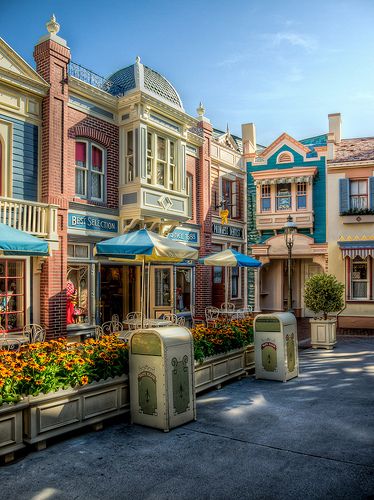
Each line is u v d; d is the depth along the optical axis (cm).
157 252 912
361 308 1920
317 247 2028
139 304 1583
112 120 1395
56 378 596
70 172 1264
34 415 571
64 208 1212
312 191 2059
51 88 1193
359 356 1262
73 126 1272
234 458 558
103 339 814
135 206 1366
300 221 2064
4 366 586
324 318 1434
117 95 1433
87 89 1298
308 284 1443
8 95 1126
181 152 1563
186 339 702
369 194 1947
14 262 1122
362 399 813
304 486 484
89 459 554
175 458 558
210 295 1833
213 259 1373
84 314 1305
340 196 1984
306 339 1622
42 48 1207
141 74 1443
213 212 1922
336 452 573
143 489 480
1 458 541
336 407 765
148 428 665
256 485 488
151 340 670
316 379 977
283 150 2136
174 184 1547
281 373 952
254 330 987
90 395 642
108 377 669
